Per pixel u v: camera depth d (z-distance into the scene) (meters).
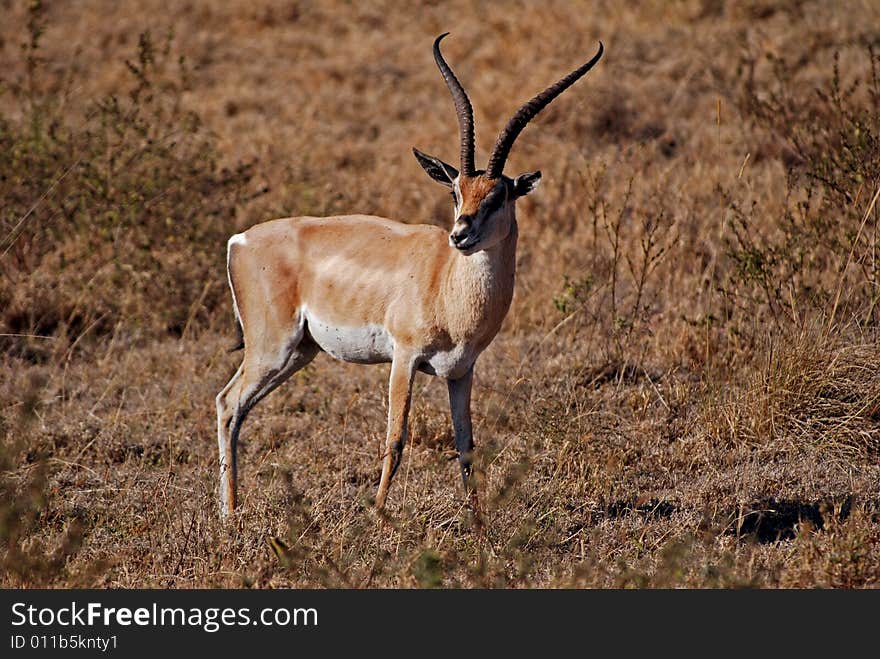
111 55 40.22
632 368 19.58
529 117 14.09
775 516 14.74
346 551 13.52
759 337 18.58
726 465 16.47
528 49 37.72
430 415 18.11
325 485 16.11
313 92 37.16
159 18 43.62
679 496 15.53
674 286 22.44
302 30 43.62
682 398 18.23
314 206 25.92
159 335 22.98
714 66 34.16
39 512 14.75
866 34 35.31
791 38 35.38
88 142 25.94
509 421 17.98
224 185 25.78
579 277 23.33
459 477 16.39
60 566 12.87
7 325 22.62
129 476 16.78
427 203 28.23
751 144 28.83
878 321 18.59
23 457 16.69
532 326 22.14
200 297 23.58
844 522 14.12
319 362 21.44
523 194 14.20
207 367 21.06
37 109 27.75
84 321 22.91
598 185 24.36
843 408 17.08
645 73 34.66
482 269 13.95
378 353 15.08
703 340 19.66
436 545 13.66
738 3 38.66
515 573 13.02
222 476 15.45
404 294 14.49
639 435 17.34
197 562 13.45
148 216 24.66
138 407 19.58
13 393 19.92
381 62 39.31
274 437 18.25
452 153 30.84
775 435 16.94
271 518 14.72
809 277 19.91
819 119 25.86
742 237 23.14
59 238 24.66
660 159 29.70
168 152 25.75
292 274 15.52
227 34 43.03
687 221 24.06
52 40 41.31
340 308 15.05
